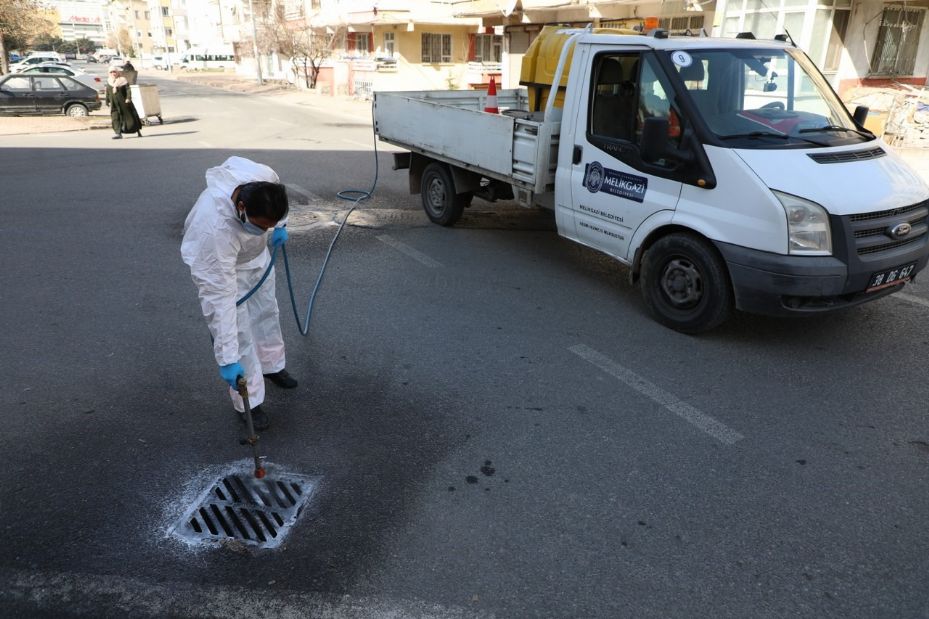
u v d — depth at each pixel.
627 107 5.09
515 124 6.02
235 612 2.56
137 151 13.67
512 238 7.53
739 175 4.36
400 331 5.06
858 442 3.66
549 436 3.71
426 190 8.05
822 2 14.40
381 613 2.55
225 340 3.17
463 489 3.26
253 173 3.18
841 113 5.22
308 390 4.19
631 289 5.98
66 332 4.98
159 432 3.73
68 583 2.69
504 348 4.79
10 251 6.85
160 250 6.94
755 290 4.37
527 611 2.55
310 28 32.56
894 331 5.07
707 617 2.54
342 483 3.30
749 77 4.95
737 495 3.23
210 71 66.19
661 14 16.64
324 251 6.99
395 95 8.02
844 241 4.16
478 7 22.62
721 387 4.24
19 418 3.84
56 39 114.75
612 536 2.95
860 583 2.70
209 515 3.08
